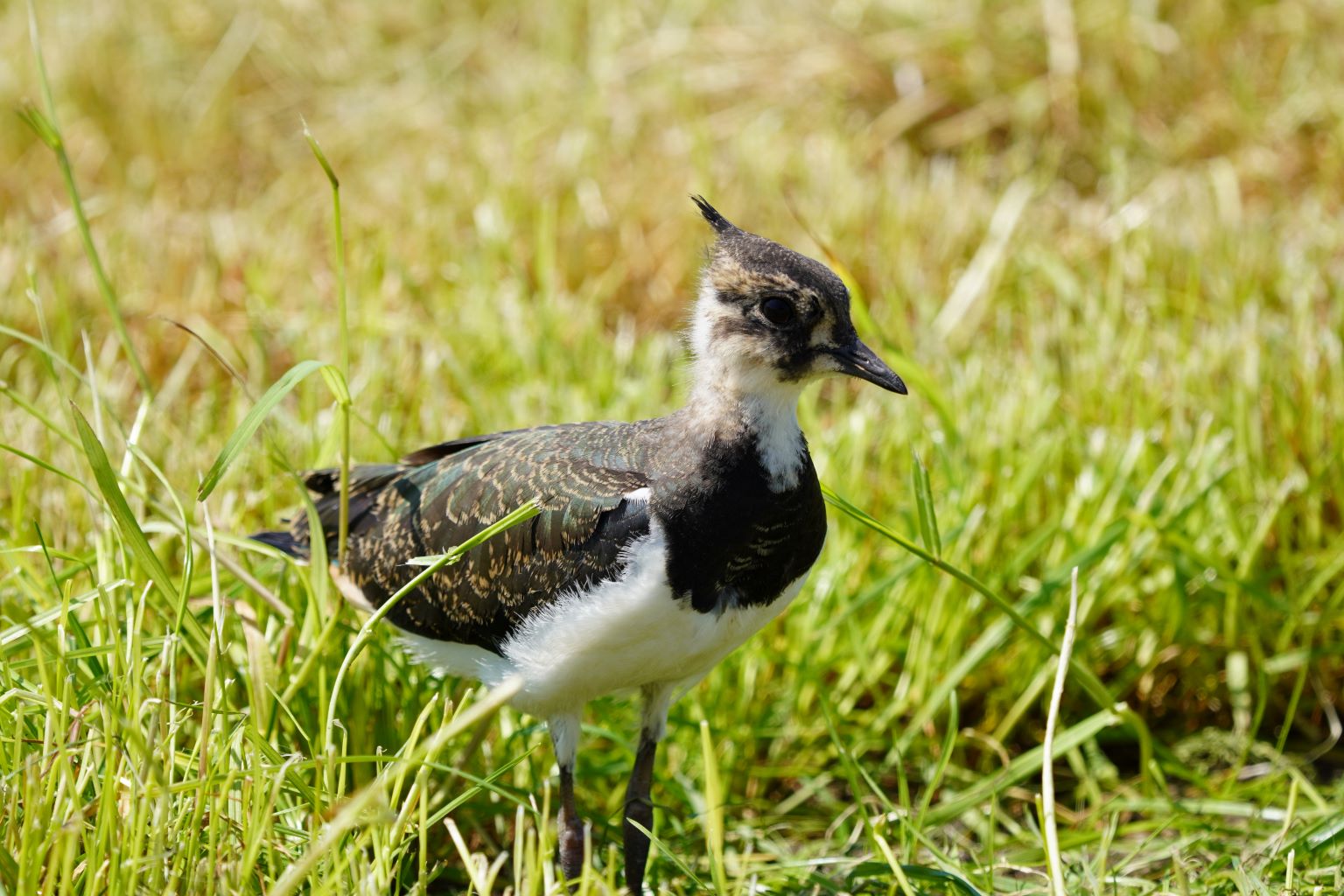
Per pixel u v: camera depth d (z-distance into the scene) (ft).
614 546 25.89
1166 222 48.34
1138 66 55.42
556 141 54.75
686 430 26.78
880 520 36.37
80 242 49.19
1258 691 34.91
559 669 26.78
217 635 26.45
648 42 58.90
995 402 39.09
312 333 43.96
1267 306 44.93
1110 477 36.01
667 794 32.19
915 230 49.24
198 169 55.42
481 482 28.02
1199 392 39.37
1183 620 34.60
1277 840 28.25
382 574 29.35
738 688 33.47
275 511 36.04
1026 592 35.78
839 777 33.88
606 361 42.27
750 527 26.11
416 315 46.01
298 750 27.94
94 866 22.45
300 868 20.99
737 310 26.66
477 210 49.34
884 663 34.12
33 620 27.04
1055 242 48.85
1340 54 54.75
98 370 41.98
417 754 23.82
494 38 61.00
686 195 50.80
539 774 31.30
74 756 24.98
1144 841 30.22
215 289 47.09
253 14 61.67
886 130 55.11
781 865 28.43
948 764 34.06
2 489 36.55
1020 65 55.77
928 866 28.32
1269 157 52.16
